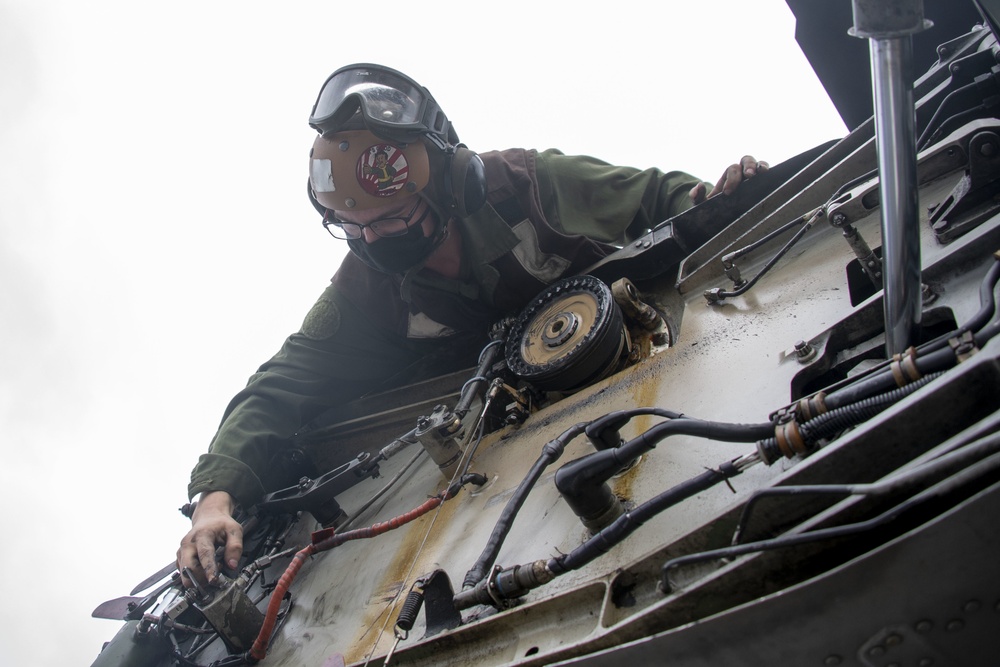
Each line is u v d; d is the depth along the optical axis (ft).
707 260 4.11
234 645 3.96
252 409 4.95
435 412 4.23
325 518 4.50
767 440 2.45
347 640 3.56
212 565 4.08
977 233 2.76
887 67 2.42
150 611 4.27
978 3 2.58
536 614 2.78
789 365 3.10
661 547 2.54
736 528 2.41
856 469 2.20
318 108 4.36
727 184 4.29
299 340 5.17
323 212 4.60
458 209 4.44
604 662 2.32
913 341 2.58
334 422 5.21
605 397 3.76
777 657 2.10
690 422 2.69
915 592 1.94
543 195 4.85
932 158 3.30
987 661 2.06
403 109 4.25
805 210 3.81
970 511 1.83
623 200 4.88
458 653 2.95
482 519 3.63
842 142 3.86
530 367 3.97
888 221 2.49
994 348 2.05
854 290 3.34
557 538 3.14
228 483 4.60
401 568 3.77
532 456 3.78
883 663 2.07
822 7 4.62
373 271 4.97
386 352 5.08
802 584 1.97
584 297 4.11
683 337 3.74
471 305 4.82
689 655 2.18
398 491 4.47
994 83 3.53
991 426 1.95
